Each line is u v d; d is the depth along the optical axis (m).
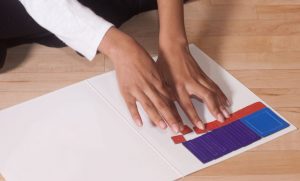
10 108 1.15
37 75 1.27
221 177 1.01
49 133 1.09
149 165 1.02
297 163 1.04
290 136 1.09
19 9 1.28
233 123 1.11
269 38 1.39
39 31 1.34
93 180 0.99
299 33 1.42
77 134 1.08
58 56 1.33
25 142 1.07
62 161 1.03
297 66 1.30
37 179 0.99
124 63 1.08
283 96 1.20
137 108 1.11
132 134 1.08
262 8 1.51
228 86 1.21
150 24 1.44
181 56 1.16
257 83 1.23
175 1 1.22
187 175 1.01
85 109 1.14
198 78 1.13
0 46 1.29
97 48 1.11
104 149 1.05
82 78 1.26
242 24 1.44
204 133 1.08
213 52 1.33
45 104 1.16
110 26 1.11
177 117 1.06
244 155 1.05
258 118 1.12
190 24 1.44
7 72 1.28
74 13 1.09
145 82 1.06
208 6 1.51
